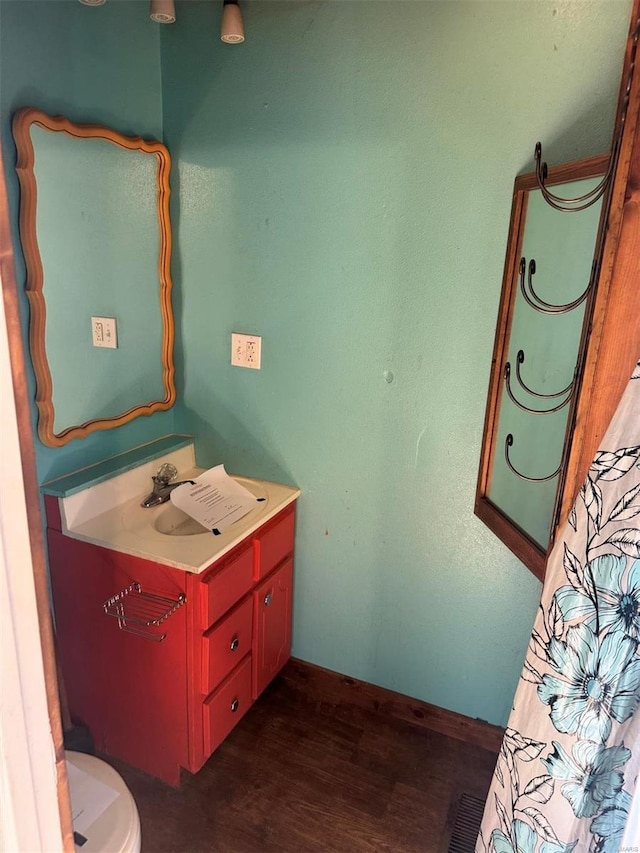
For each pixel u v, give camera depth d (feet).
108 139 5.19
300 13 5.05
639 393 2.72
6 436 1.66
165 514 5.72
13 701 1.80
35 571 1.84
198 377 6.48
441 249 5.08
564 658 3.01
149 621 4.97
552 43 4.36
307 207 5.49
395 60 4.84
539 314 4.47
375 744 5.95
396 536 5.92
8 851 1.87
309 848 4.87
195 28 5.49
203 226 6.00
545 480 4.08
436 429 5.49
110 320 5.57
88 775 3.80
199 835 4.93
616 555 2.73
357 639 6.41
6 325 1.62
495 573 5.59
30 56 4.48
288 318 5.84
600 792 2.86
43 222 4.71
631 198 2.70
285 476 6.31
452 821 5.14
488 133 4.70
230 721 5.55
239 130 5.58
